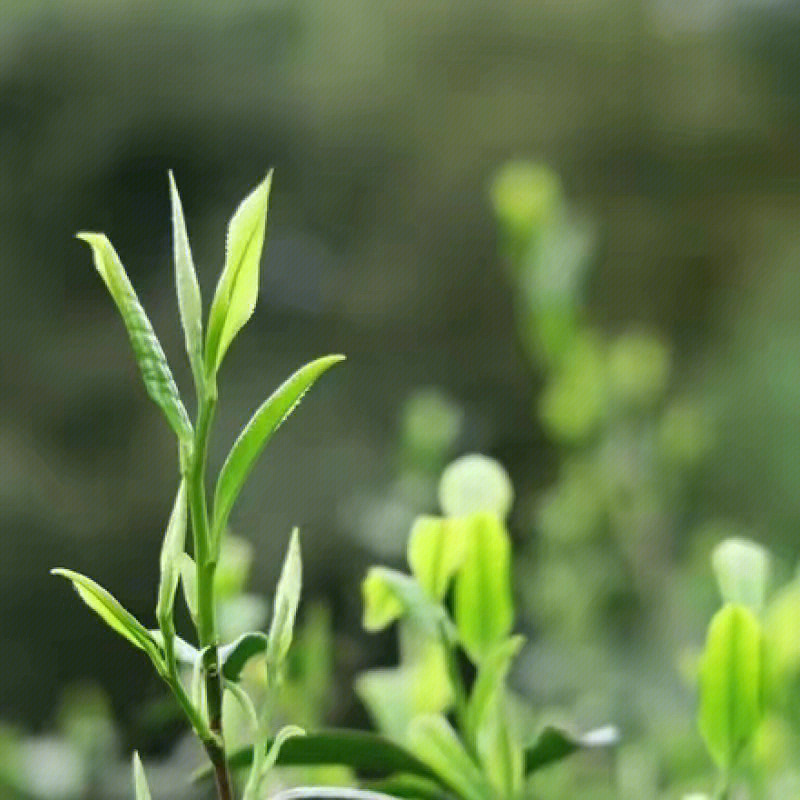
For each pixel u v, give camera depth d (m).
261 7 7.63
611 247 7.73
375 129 7.73
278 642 0.57
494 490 0.66
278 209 7.47
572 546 1.37
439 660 0.72
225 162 7.56
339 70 7.71
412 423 1.26
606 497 1.37
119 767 0.93
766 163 7.75
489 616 0.65
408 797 0.65
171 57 7.52
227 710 0.70
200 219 7.47
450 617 0.65
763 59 7.85
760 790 0.69
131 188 7.37
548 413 1.35
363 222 7.59
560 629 1.35
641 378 1.37
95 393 6.64
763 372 4.26
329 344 7.09
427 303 7.20
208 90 7.52
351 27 7.78
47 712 5.00
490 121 7.75
